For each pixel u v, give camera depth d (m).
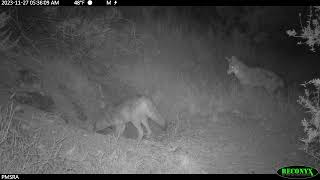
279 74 15.05
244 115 11.92
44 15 12.18
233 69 13.31
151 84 13.22
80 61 12.35
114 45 13.94
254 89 13.80
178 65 15.25
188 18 20.19
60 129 7.57
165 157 7.55
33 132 7.07
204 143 9.21
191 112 11.86
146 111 9.36
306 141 7.61
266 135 10.31
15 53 10.70
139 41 15.05
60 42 12.21
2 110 7.48
